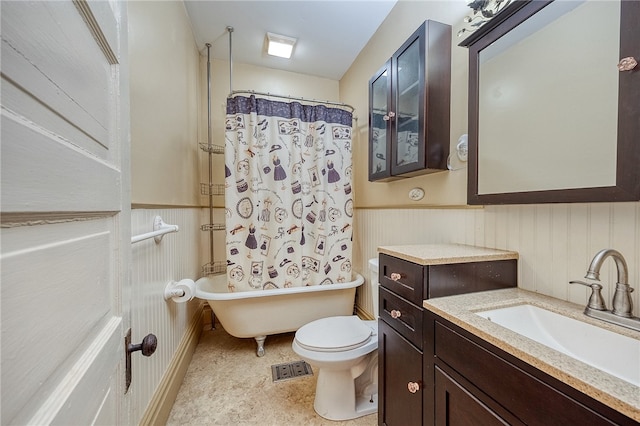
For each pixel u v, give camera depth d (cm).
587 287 86
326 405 136
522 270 107
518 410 60
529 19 98
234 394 153
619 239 78
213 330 237
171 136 162
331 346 130
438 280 96
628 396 44
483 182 116
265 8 196
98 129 45
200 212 245
